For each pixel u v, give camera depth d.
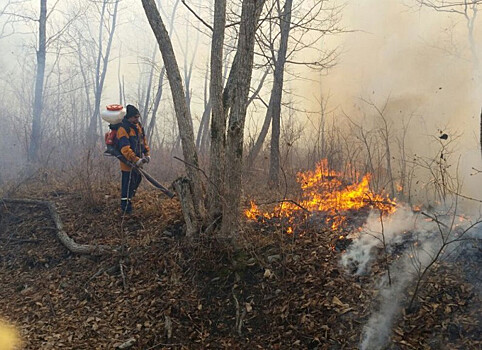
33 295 5.18
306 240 5.00
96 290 5.07
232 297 4.50
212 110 5.29
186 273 4.91
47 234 6.32
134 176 6.45
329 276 4.42
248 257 4.84
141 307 4.65
